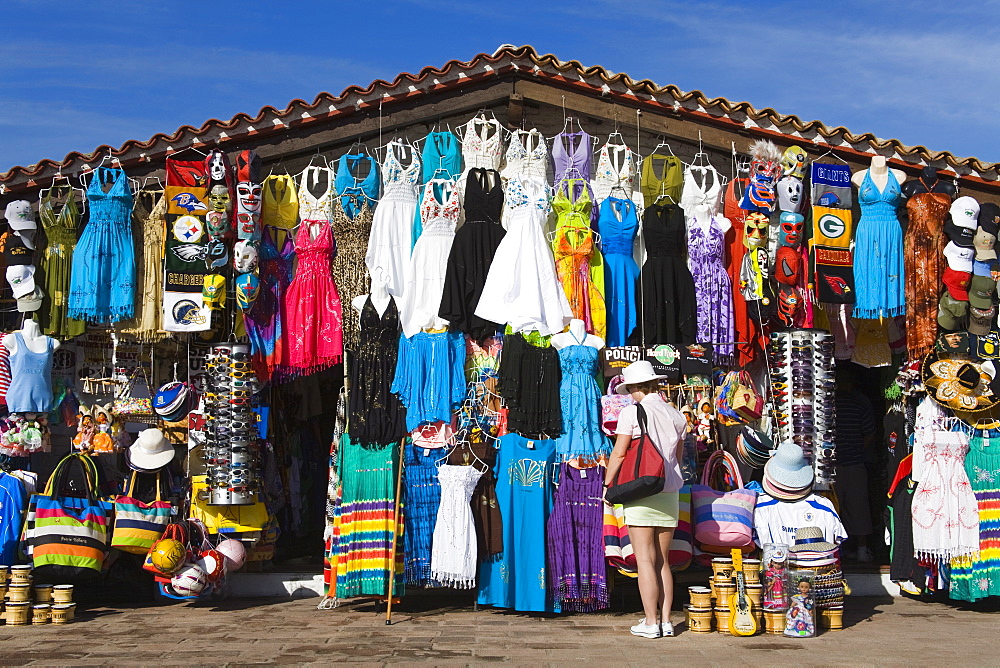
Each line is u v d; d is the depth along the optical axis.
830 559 6.70
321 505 10.29
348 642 6.28
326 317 7.77
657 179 8.10
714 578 6.82
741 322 7.97
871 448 9.65
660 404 6.73
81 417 7.95
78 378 8.26
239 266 7.47
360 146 8.32
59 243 7.89
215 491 7.59
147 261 7.92
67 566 7.17
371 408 7.40
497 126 8.12
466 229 7.68
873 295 7.93
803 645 6.26
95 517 7.40
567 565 7.24
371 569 7.25
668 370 7.74
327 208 8.01
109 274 7.75
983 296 7.94
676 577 8.32
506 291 7.54
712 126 8.45
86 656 5.88
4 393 7.62
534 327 7.45
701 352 7.83
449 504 7.21
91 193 7.74
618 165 8.38
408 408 7.39
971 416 7.82
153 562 7.34
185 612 7.50
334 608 7.61
